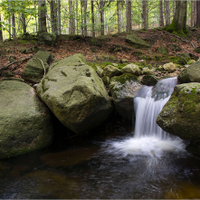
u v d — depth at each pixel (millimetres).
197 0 17891
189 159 3758
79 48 10609
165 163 3676
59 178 3219
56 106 4164
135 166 3621
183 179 3109
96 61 9055
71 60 6570
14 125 4141
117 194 2775
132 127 5633
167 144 4469
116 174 3344
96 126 5441
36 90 5250
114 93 5539
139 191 2836
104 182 3096
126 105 5430
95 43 11188
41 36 10461
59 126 5406
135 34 13688
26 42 10422
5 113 4254
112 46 11148
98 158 4004
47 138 4652
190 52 10867
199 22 18016
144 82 6168
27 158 3984
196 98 3354
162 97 4980
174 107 3705
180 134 3537
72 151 4371
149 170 3447
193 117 3256
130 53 10688
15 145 4086
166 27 14539
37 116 4523
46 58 7617
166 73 7520
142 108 5176
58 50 10008
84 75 5078
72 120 4238
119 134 5410
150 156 4012
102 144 4777
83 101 4117
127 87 5742
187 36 13562
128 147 4543
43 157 4043
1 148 3904
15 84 5453
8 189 2908
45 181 3123
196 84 3654
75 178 3221
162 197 2678
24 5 8789
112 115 6074
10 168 3559
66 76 5066
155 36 13258
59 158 4000
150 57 10000
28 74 6621
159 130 4750
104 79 6543
